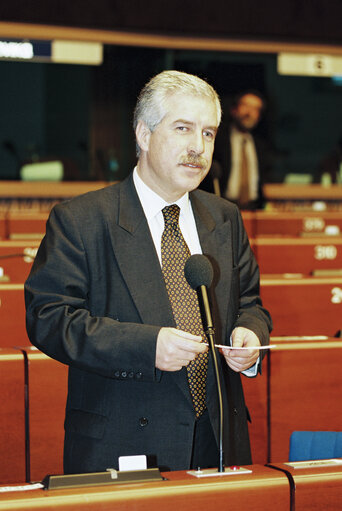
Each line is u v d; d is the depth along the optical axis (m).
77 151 13.45
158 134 2.14
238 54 13.20
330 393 3.38
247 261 2.45
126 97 13.17
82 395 2.17
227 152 9.85
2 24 11.38
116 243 2.18
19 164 12.28
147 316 2.12
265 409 3.32
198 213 2.35
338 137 14.38
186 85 2.14
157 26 12.12
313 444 2.31
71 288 2.13
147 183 2.26
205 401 2.17
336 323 5.36
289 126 14.03
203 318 1.93
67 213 2.19
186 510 1.66
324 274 6.05
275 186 12.05
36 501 1.58
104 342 2.01
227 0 12.30
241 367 2.12
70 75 13.41
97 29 11.84
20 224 7.55
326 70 12.91
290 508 1.74
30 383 3.08
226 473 1.78
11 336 4.59
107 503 1.61
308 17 12.62
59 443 3.11
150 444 2.10
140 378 2.04
